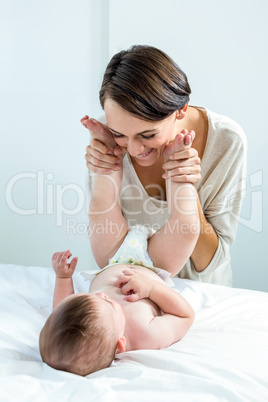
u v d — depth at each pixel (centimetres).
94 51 245
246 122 235
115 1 238
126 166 146
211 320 124
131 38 240
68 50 245
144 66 109
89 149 133
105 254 145
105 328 101
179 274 163
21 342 109
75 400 81
